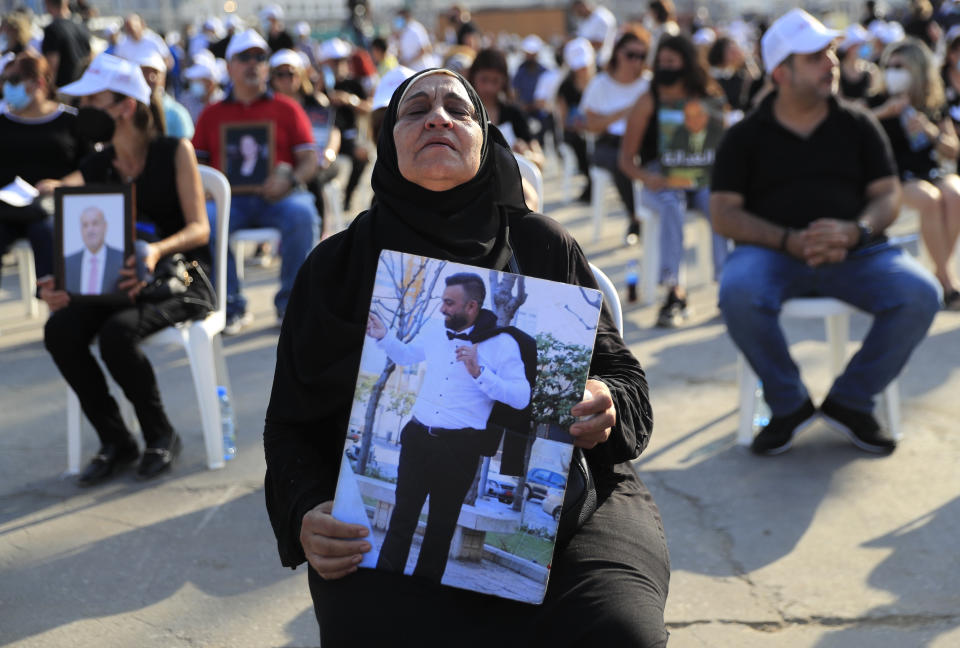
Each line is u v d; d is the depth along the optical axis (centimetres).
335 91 960
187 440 418
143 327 371
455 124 199
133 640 273
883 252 382
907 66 577
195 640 272
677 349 523
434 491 180
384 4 3138
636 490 214
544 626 178
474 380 181
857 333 543
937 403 426
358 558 181
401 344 184
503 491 179
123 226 364
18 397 484
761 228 389
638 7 3341
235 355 541
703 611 278
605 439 192
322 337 201
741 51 880
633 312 601
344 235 209
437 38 3031
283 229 580
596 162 789
